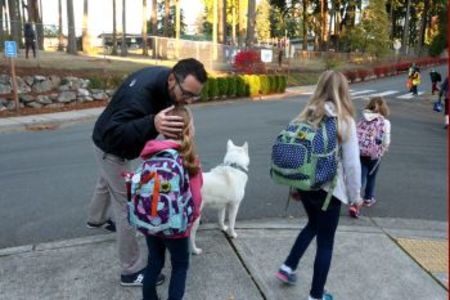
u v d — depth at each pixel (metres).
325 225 3.62
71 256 4.53
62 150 10.30
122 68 24.23
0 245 4.95
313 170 3.45
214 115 17.12
